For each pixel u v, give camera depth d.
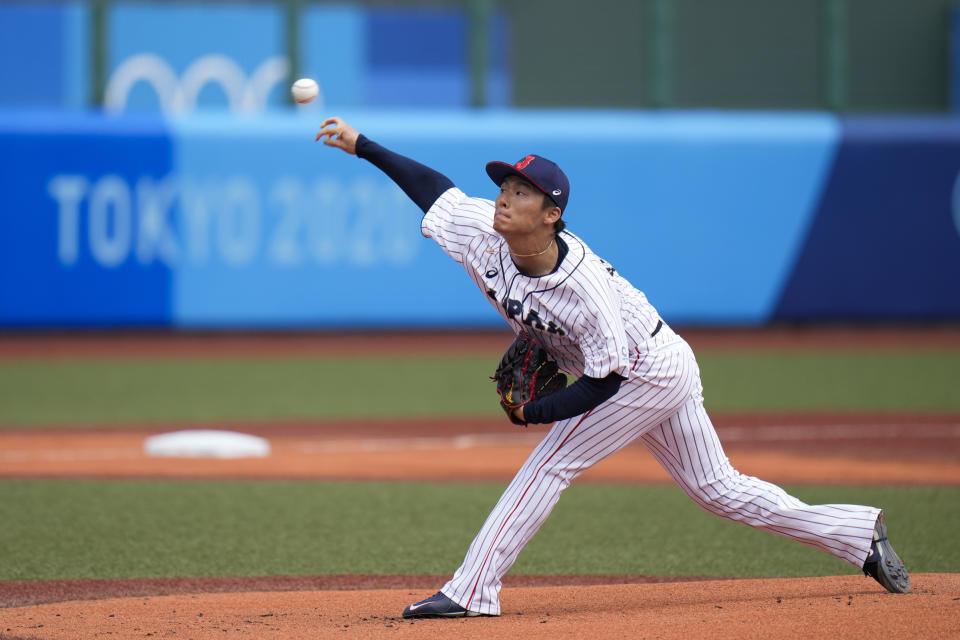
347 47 69.44
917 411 39.53
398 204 59.22
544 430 36.22
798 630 14.06
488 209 14.86
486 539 15.09
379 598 17.42
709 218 60.88
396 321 59.47
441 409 40.34
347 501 25.97
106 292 56.72
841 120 62.25
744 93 74.00
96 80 59.56
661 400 14.77
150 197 56.91
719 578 19.16
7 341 58.59
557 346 14.78
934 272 62.62
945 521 23.41
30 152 55.62
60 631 15.24
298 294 58.50
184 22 65.75
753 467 29.83
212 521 23.86
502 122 59.72
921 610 14.80
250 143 57.69
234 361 52.91
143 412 39.44
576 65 72.56
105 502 25.62
